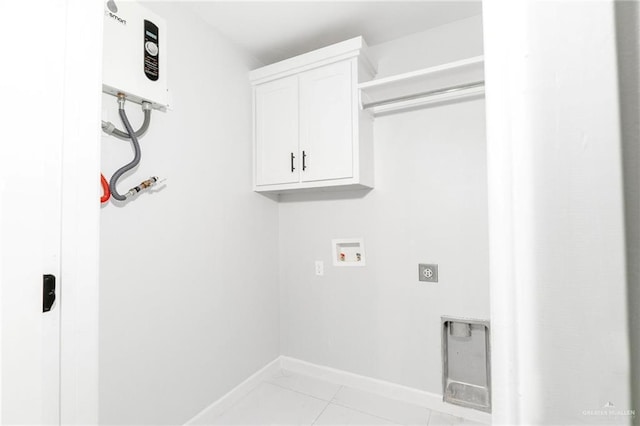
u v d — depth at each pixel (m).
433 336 1.82
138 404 1.36
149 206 1.42
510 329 0.27
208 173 1.74
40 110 0.62
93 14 0.75
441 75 1.81
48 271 0.66
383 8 1.67
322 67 1.85
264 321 2.15
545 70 0.25
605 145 0.24
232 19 1.73
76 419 0.72
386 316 1.95
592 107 0.24
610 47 0.23
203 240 1.70
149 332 1.41
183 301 1.58
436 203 1.82
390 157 1.94
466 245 1.74
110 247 1.26
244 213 2.00
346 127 1.78
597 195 0.24
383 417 1.71
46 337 0.66
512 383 0.27
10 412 0.56
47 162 0.64
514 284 0.27
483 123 1.71
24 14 0.59
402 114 1.91
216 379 1.76
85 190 0.73
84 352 0.74
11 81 0.57
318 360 2.17
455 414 1.72
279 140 1.98
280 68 1.95
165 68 1.44
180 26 1.58
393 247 1.94
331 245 2.14
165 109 1.49
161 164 1.47
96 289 0.77
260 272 2.13
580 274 0.24
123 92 1.26
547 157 0.25
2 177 0.55
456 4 1.65
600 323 0.24
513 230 0.27
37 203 0.61
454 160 1.78
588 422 0.24
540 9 0.26
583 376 0.24
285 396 1.92
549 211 0.25
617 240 0.23
